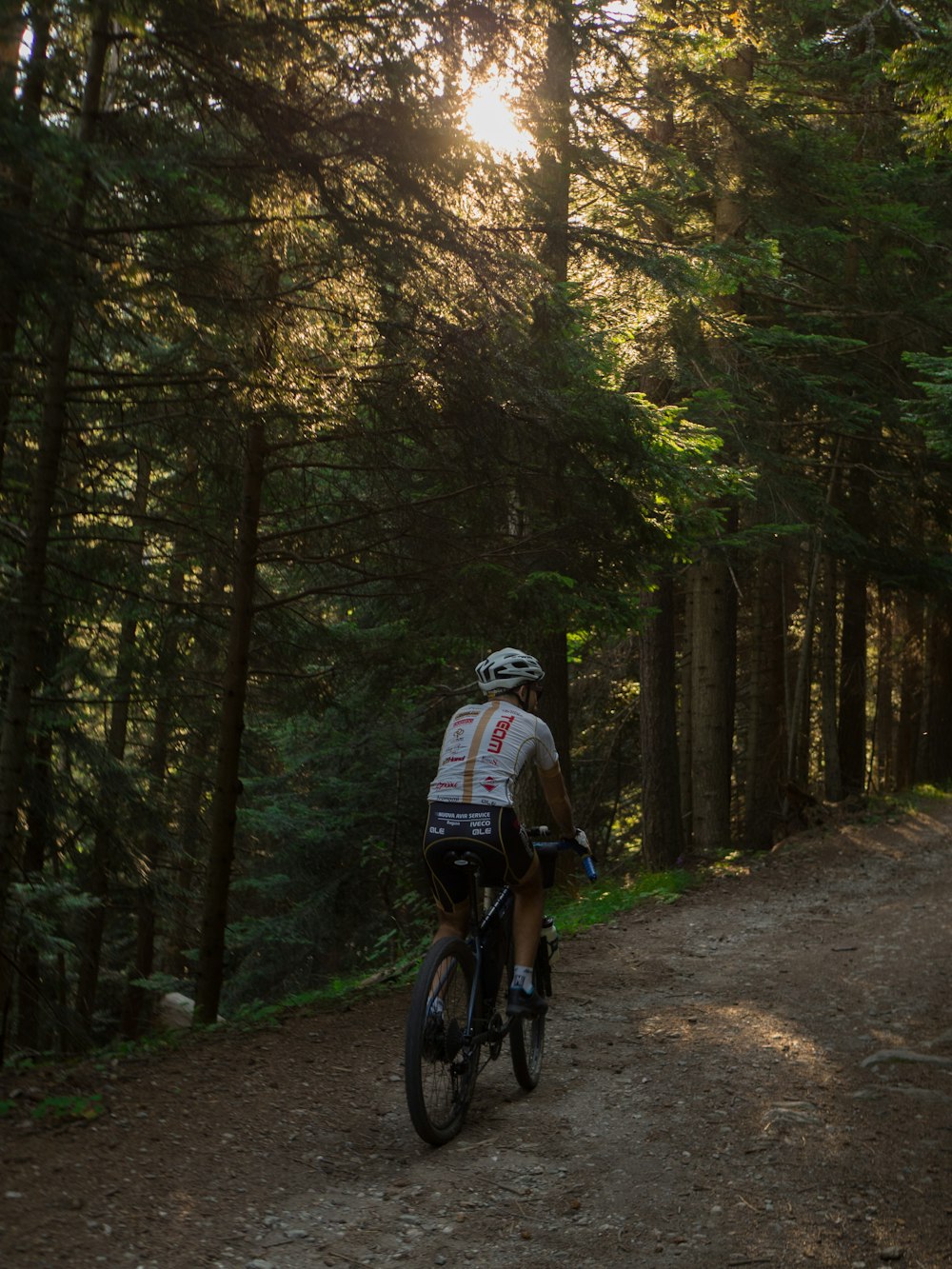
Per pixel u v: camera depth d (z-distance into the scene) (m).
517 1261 3.55
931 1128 4.75
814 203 14.71
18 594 6.66
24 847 11.38
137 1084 4.96
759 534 14.32
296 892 17.62
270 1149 4.32
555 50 6.00
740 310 14.91
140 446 7.20
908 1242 3.73
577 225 8.26
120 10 4.98
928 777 23.44
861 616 20.80
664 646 15.80
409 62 5.40
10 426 7.34
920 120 9.54
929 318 15.70
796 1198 4.07
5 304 5.26
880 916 10.02
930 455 16.92
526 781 11.46
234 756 8.40
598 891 12.20
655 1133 4.70
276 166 5.40
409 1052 4.29
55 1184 3.80
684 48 12.06
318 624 9.27
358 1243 3.61
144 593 8.32
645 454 8.03
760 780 19.95
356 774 17.64
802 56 14.57
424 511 8.16
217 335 6.09
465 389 6.86
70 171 4.55
